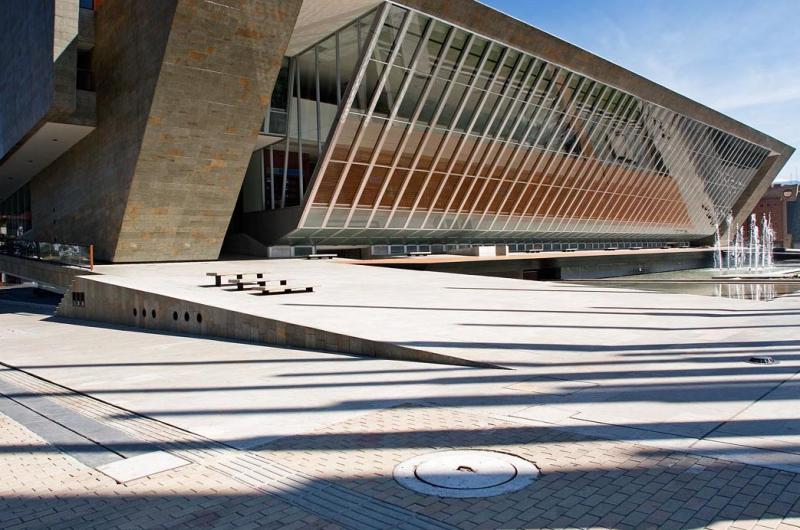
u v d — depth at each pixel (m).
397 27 25.94
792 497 4.14
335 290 18.28
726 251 69.00
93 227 29.20
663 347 9.71
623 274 56.03
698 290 26.22
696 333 11.06
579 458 5.04
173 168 24.84
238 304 14.51
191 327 15.02
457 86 29.98
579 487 4.46
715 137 52.69
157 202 25.47
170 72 22.52
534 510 4.12
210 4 21.75
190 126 24.20
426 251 37.47
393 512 4.20
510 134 34.38
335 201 29.73
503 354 9.31
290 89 30.55
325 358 10.30
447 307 14.66
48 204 37.34
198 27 22.02
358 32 26.16
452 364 9.16
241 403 7.48
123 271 23.02
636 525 3.85
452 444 5.54
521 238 44.12
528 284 20.73
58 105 25.36
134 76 24.14
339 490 4.63
